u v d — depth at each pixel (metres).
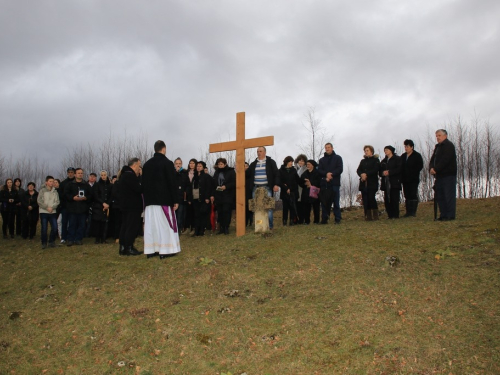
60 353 5.57
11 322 6.46
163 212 8.75
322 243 8.88
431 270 6.87
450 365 4.60
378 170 11.83
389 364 4.74
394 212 11.61
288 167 12.48
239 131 11.31
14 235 14.53
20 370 5.23
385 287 6.47
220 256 8.66
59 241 13.08
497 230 8.24
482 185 25.70
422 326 5.36
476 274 6.49
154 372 5.06
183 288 7.12
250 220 14.56
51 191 11.65
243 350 5.30
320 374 4.72
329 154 11.74
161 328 5.94
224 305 6.42
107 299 7.00
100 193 12.27
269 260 8.10
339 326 5.57
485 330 5.10
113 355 5.44
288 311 6.09
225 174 11.88
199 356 5.28
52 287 7.85
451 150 9.95
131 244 9.49
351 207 17.19
